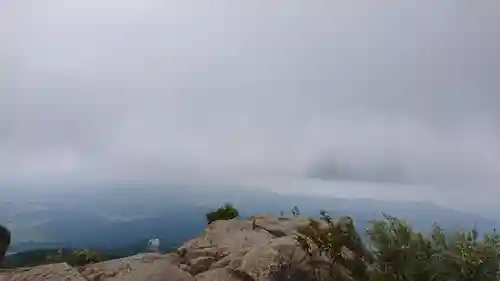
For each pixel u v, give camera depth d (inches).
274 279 499.5
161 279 478.9
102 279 462.9
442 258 495.2
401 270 494.0
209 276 518.9
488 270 488.7
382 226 523.2
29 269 464.4
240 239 617.0
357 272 523.2
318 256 529.7
